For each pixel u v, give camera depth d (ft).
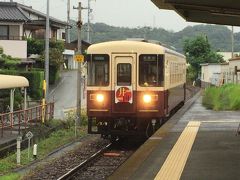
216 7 44.52
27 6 198.80
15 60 131.44
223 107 87.40
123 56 57.26
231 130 55.36
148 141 46.78
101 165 48.52
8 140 59.93
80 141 66.85
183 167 33.86
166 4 46.88
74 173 43.62
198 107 92.73
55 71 157.69
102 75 57.67
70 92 140.36
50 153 57.36
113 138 61.87
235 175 31.09
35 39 160.35
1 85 70.33
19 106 91.40
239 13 48.34
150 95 57.11
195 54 233.96
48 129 73.26
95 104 57.77
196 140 47.26
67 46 211.82
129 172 32.27
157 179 30.04
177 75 76.23
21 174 44.96
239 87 94.38
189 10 49.52
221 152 40.19
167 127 57.93
